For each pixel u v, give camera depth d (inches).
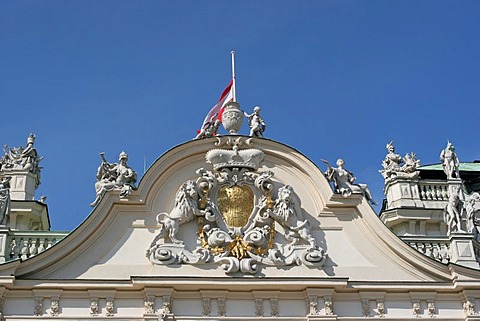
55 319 1259.8
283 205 1360.7
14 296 1273.4
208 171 1382.9
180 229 1342.3
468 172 1793.8
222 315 1280.8
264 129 1443.2
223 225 1348.4
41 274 1295.5
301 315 1293.1
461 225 1393.9
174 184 1379.2
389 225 1584.6
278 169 1408.7
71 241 1316.4
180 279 1282.0
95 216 1336.1
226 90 1573.6
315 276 1323.8
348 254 1357.0
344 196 1386.6
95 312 1269.7
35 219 1558.8
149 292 1278.3
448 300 1328.7
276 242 1350.9
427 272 1344.7
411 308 1315.2
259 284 1290.6
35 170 1606.8
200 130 1499.8
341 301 1311.5
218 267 1314.0
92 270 1306.6
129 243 1332.4
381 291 1316.4
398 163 1653.5
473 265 1349.7
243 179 1382.9
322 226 1375.5
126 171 1382.9
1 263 1278.3
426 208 1578.5
